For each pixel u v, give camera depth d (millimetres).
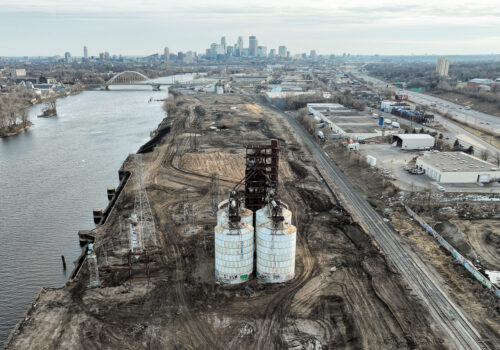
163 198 104062
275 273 65000
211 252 75750
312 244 78062
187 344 51875
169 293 62875
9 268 74375
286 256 64375
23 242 84562
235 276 65000
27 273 72875
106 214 96875
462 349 50188
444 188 105250
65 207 103750
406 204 95500
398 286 63625
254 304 60000
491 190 104188
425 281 64812
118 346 51469
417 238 79688
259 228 65250
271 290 63594
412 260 71312
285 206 73562
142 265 71250
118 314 57750
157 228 85812
